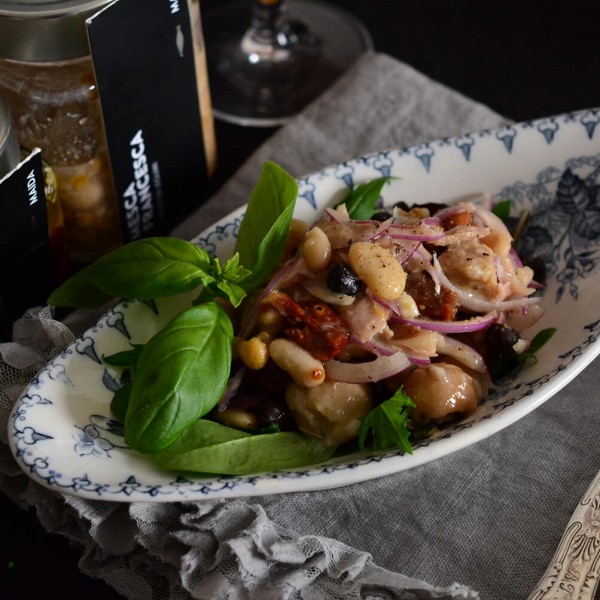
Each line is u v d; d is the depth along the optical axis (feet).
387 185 2.29
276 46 2.93
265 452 2.01
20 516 2.12
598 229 2.20
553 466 2.10
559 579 1.95
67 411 1.99
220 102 2.81
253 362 2.05
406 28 2.92
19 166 2.11
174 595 1.99
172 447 1.97
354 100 2.65
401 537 2.04
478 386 2.09
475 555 2.02
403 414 2.01
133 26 2.22
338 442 2.04
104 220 2.38
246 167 2.55
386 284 2.04
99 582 2.06
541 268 2.21
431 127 2.61
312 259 2.07
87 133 2.27
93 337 2.06
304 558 1.96
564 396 2.18
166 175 2.43
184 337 1.98
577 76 2.78
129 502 1.96
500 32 2.89
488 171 2.29
